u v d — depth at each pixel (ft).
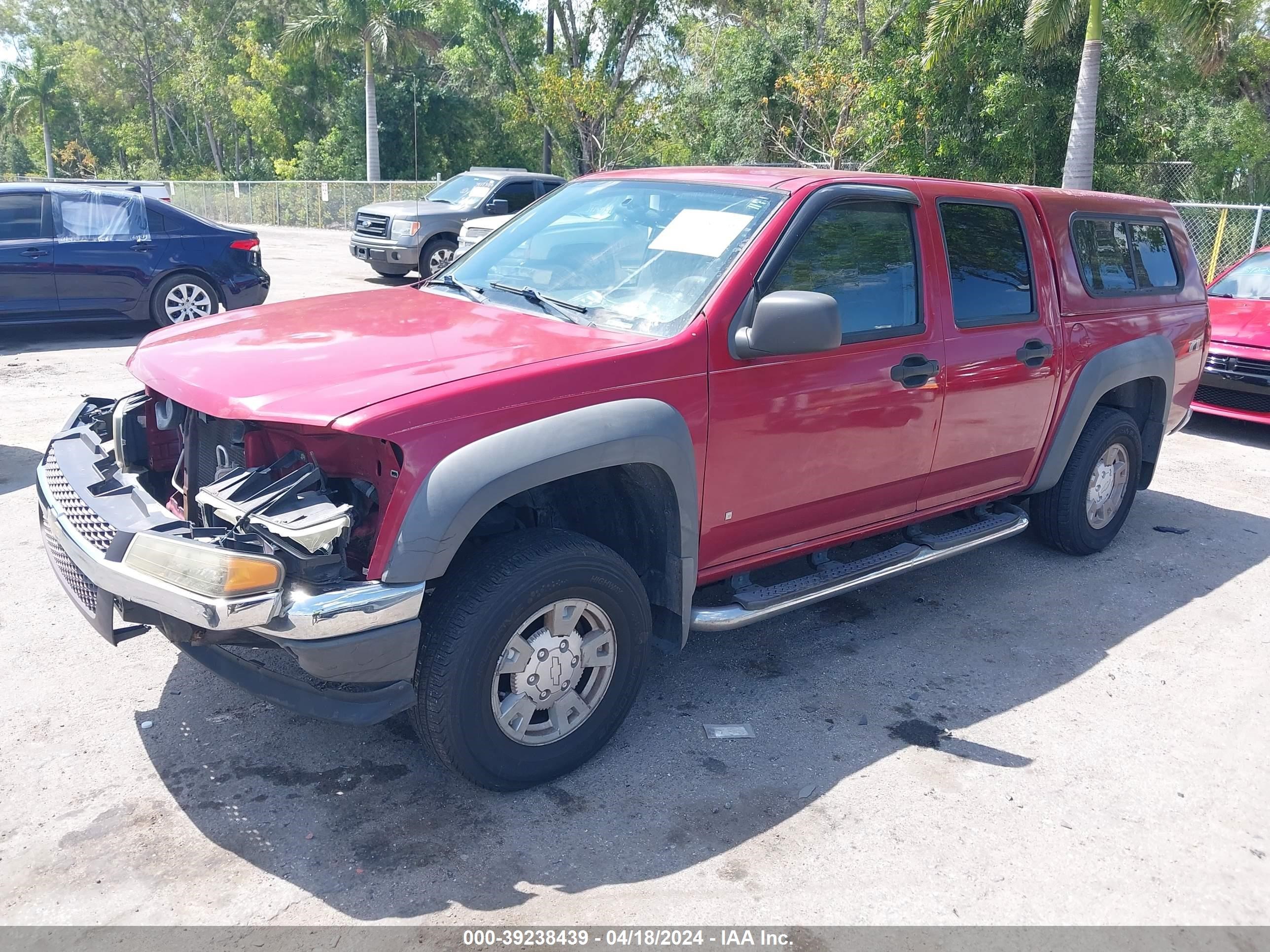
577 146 123.03
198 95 175.42
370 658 9.02
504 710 10.13
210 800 10.21
